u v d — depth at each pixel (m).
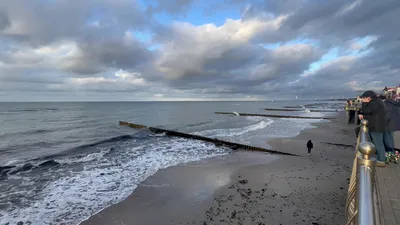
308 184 8.92
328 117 40.84
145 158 14.27
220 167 12.07
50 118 45.31
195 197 8.52
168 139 21.50
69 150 16.72
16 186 9.69
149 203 8.16
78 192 9.09
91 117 48.28
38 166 12.63
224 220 6.86
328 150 14.13
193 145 18.44
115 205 8.04
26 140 21.62
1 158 14.70
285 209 7.16
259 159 13.46
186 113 63.62
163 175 10.96
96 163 13.17
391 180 4.00
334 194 7.89
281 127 27.84
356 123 27.05
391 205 3.15
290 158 13.08
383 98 6.72
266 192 8.52
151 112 67.25
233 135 22.14
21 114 55.25
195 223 6.81
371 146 1.51
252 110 75.81
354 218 1.61
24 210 7.65
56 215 7.38
